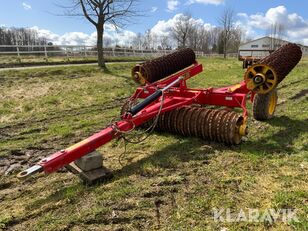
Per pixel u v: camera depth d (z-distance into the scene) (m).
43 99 11.16
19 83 13.87
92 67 19.81
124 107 7.07
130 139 6.42
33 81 14.53
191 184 4.52
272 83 6.00
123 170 5.05
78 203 4.09
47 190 4.49
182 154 5.59
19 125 8.22
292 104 9.55
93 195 4.25
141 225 3.65
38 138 7.02
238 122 5.82
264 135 6.54
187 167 5.07
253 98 7.44
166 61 7.88
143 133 6.24
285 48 6.81
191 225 3.63
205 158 5.38
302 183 4.50
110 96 12.14
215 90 6.86
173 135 6.53
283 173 4.81
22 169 5.29
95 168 4.71
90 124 8.05
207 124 5.90
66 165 4.56
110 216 3.80
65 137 7.05
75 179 4.77
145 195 4.23
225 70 23.11
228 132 5.69
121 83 15.16
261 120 7.54
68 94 12.16
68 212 3.91
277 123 7.38
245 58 25.27
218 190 4.35
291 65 6.66
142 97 7.09
